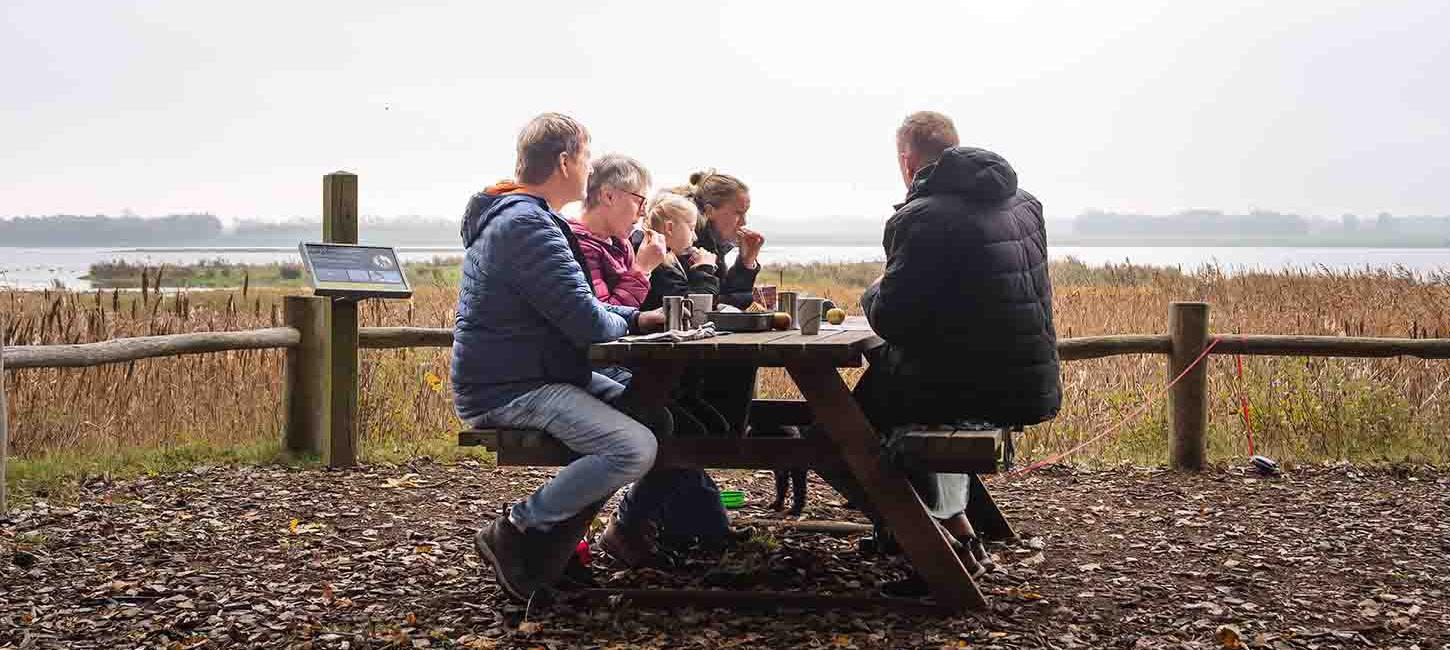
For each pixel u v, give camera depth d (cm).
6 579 449
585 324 383
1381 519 574
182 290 805
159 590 434
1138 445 773
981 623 397
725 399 464
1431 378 829
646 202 481
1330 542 524
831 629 393
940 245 388
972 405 401
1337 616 414
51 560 477
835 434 396
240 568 470
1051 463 721
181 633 389
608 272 455
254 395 780
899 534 402
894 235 396
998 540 525
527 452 407
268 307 934
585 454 393
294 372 705
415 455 729
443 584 445
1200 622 404
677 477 477
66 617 405
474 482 659
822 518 574
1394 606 428
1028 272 402
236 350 738
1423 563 489
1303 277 1402
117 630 393
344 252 681
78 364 588
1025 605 423
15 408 714
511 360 393
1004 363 396
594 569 464
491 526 412
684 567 468
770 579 451
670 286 479
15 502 586
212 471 673
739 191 520
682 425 445
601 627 394
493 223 393
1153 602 430
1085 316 1173
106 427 740
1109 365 886
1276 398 788
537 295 384
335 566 472
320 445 709
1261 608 424
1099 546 520
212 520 553
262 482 647
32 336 735
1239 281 1417
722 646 377
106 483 636
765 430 512
